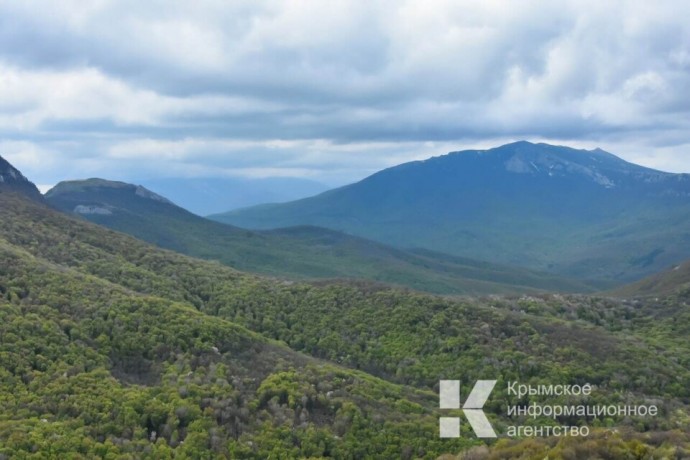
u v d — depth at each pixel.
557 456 40.50
